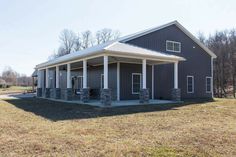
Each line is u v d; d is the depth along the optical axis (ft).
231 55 124.26
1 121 26.05
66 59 51.57
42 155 14.30
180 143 16.75
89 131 20.74
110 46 44.01
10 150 15.23
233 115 30.89
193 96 67.05
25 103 49.11
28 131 20.70
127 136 18.90
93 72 61.93
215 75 124.67
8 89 140.05
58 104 45.70
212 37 140.97
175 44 63.41
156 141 17.26
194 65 67.77
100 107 38.81
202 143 16.78
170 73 63.00
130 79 54.95
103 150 15.20
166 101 50.83
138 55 43.37
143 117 28.76
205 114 31.55
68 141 17.28
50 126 23.03
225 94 120.47
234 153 14.67
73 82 72.90
